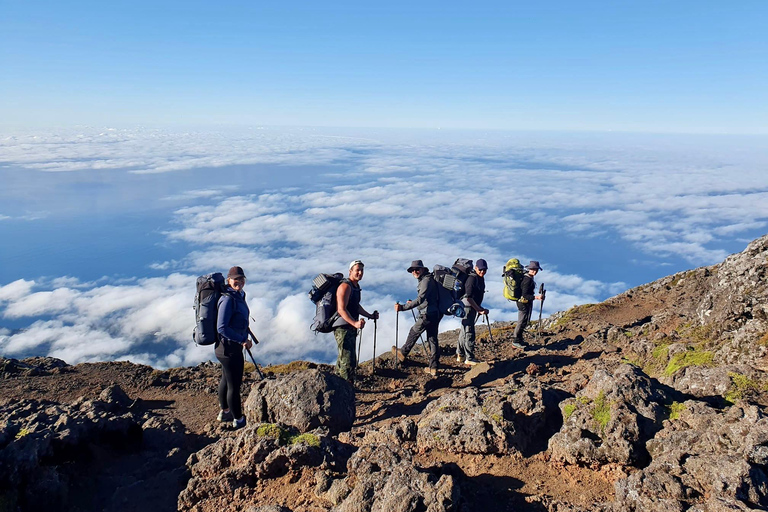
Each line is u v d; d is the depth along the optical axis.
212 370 11.31
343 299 8.70
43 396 9.18
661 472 4.29
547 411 6.04
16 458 4.92
